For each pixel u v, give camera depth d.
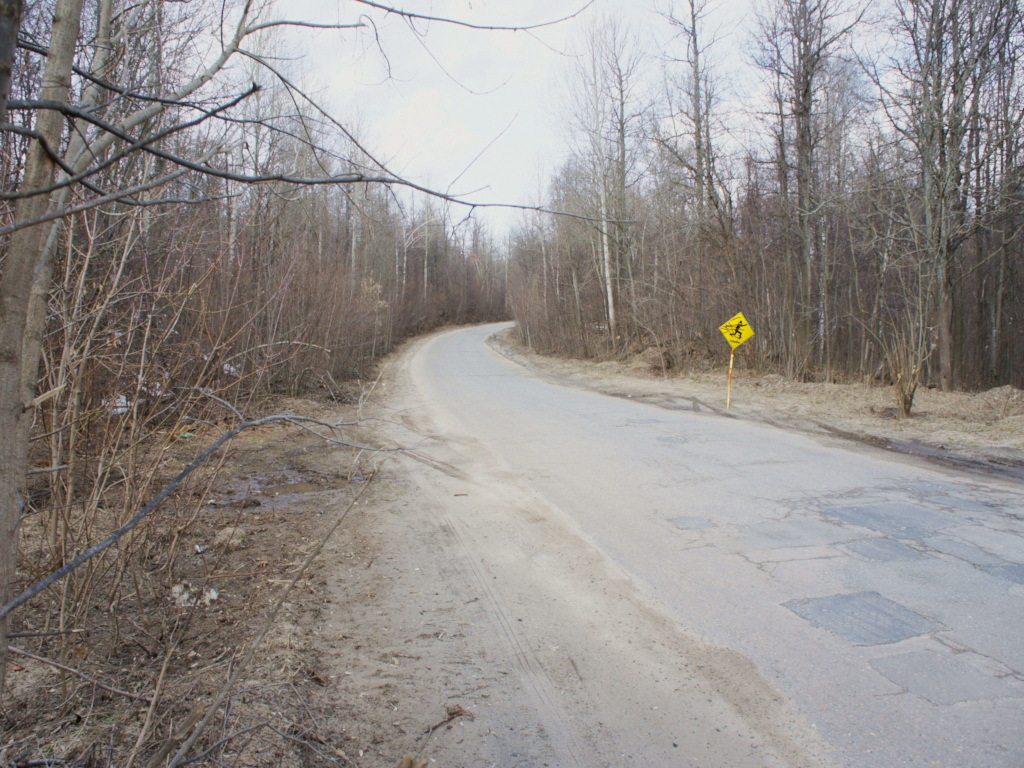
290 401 13.13
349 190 2.47
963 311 25.59
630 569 4.98
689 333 23.91
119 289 3.19
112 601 3.51
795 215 20.19
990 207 17.31
